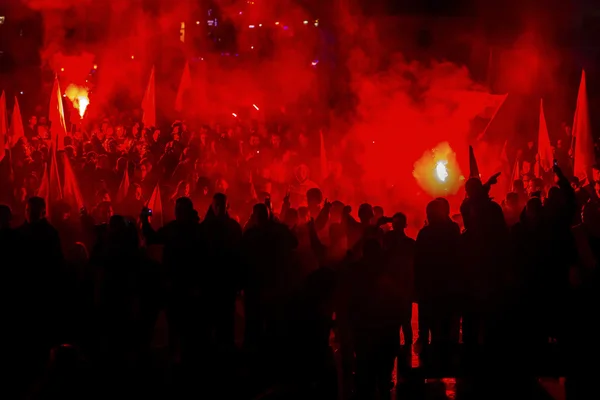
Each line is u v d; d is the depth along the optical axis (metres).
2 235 8.42
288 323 7.44
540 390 8.22
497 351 9.33
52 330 8.73
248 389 8.27
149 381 8.59
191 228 8.91
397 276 8.74
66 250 10.12
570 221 9.19
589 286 9.20
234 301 9.27
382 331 7.70
